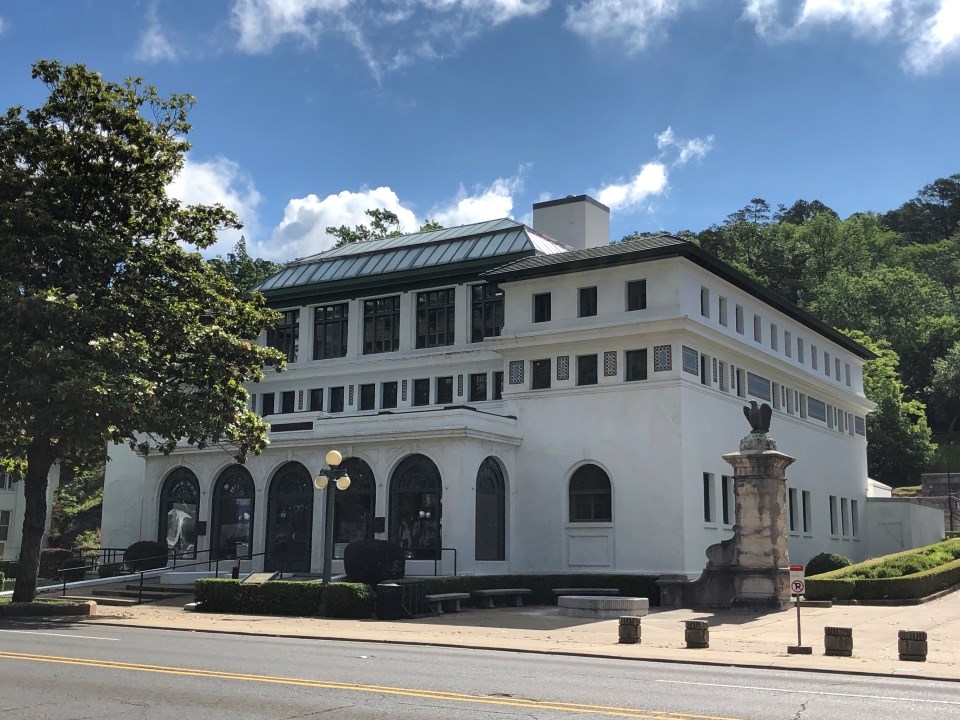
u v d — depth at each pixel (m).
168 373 29.62
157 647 18.38
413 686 13.45
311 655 17.64
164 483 45.34
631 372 39.19
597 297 40.53
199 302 30.92
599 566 38.16
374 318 48.09
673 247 38.28
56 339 26.56
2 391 25.92
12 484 65.38
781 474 32.31
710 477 39.56
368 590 29.41
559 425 40.12
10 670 14.38
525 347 41.19
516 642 21.91
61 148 28.62
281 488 42.09
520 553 39.97
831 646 19.97
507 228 47.81
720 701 12.59
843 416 56.09
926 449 82.88
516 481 40.66
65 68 29.41
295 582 30.39
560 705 11.94
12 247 26.80
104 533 51.34
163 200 31.02
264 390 50.22
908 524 55.53
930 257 143.25
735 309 43.34
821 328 52.09
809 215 176.62
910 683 15.54
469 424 37.94
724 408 41.12
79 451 31.31
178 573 39.47
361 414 42.44
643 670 16.53
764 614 30.11
